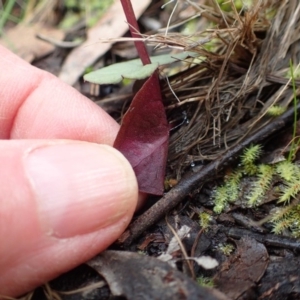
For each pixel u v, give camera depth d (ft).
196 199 0.23
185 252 0.20
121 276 0.19
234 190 0.23
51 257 0.20
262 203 0.22
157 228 0.22
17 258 0.20
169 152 0.25
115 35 0.37
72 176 0.20
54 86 0.29
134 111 0.22
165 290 0.17
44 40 0.40
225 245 0.21
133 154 0.23
